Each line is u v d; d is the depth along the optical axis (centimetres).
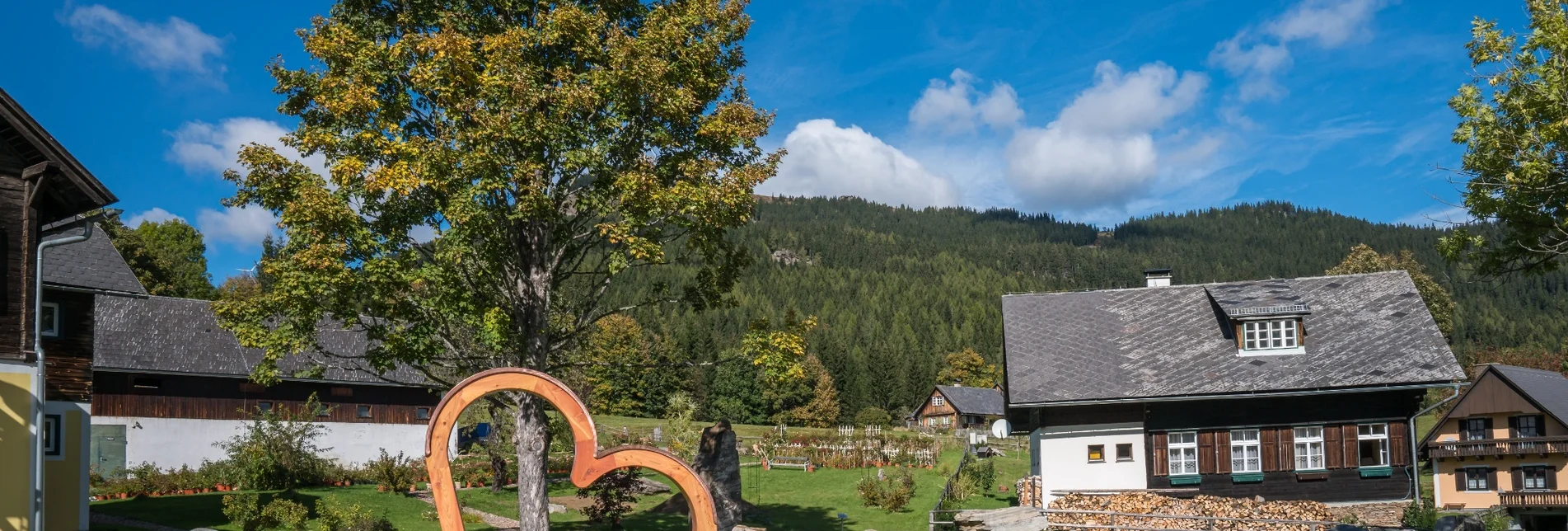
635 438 5866
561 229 2364
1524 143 1930
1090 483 3400
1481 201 2022
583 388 3603
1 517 2114
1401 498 3300
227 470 3584
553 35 2223
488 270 2172
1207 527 2820
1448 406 5284
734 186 2239
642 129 2352
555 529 2919
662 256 2188
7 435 2138
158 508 2973
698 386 10319
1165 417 3412
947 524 3045
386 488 3591
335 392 4753
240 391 4481
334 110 2130
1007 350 3759
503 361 2381
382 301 2236
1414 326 3509
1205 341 3638
